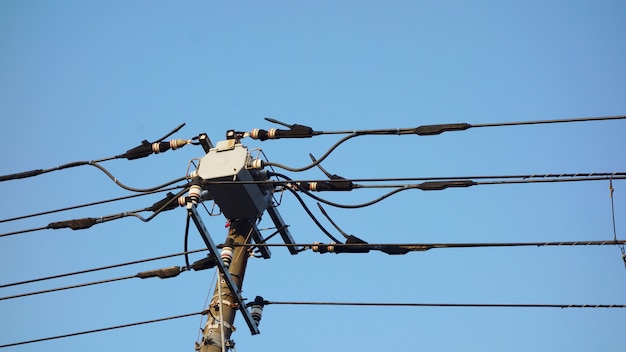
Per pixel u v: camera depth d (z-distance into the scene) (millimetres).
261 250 17969
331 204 17094
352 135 16547
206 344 16000
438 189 16328
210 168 17031
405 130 16281
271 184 17312
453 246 16266
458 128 15992
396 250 16703
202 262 16938
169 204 17141
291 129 16969
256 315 16984
